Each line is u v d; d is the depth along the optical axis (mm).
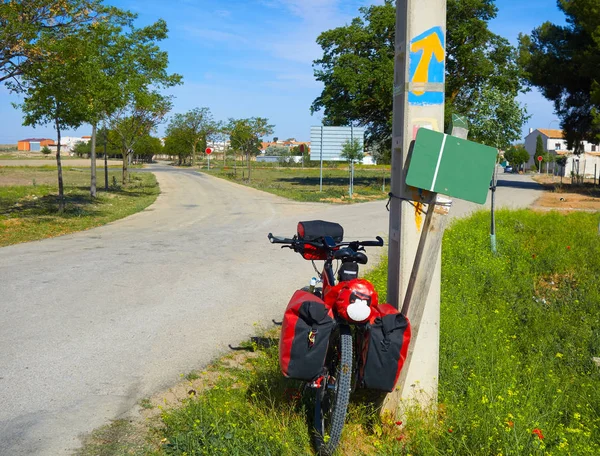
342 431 4039
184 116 89375
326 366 4027
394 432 4184
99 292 8805
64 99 18562
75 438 4262
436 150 3951
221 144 113812
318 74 45750
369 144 49250
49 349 6223
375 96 42062
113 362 5867
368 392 4754
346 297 3762
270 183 46562
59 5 17906
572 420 4375
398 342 3738
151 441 4223
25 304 8047
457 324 6039
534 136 111625
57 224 17578
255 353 6176
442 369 5090
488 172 3980
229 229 17172
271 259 11945
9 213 19500
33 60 17547
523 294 8500
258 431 3969
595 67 39188
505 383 4684
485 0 43625
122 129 37469
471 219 15461
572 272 9773
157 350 6242
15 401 4914
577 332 6664
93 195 27547
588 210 23922
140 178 49281
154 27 30438
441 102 4367
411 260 4473
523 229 14117
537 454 3604
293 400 4492
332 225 5023
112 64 24984
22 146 165500
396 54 4570
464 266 9203
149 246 13625
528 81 46312
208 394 4723
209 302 8320
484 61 41500
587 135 47250
